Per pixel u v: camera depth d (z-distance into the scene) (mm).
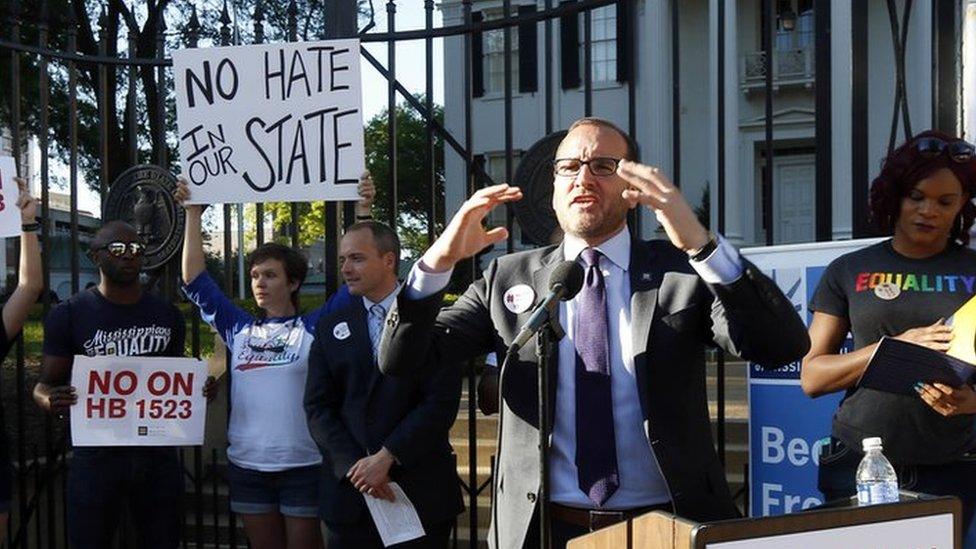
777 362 2365
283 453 4035
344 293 4121
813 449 3465
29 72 9930
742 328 2348
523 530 2590
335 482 3688
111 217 4609
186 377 4207
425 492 3621
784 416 3521
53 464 4801
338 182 4289
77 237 4699
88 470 4137
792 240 16547
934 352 2541
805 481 3477
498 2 11625
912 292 2846
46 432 4762
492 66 14094
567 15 4180
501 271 2809
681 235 2279
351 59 4266
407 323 2541
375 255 3748
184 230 4512
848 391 3041
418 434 3551
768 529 1675
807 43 16141
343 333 3770
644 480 2553
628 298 2621
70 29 4711
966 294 2801
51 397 4105
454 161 13906
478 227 2447
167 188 4547
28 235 4328
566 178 2605
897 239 2951
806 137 16000
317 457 4047
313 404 3789
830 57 3785
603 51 14070
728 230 13453
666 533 1718
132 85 4691
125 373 4148
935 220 2818
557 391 2598
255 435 4074
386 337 2594
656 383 2525
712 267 2270
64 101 10648
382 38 4438
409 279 2541
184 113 4410
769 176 3934
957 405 2637
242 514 4137
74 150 4684
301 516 4023
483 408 3750
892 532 1757
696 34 15203
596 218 2566
